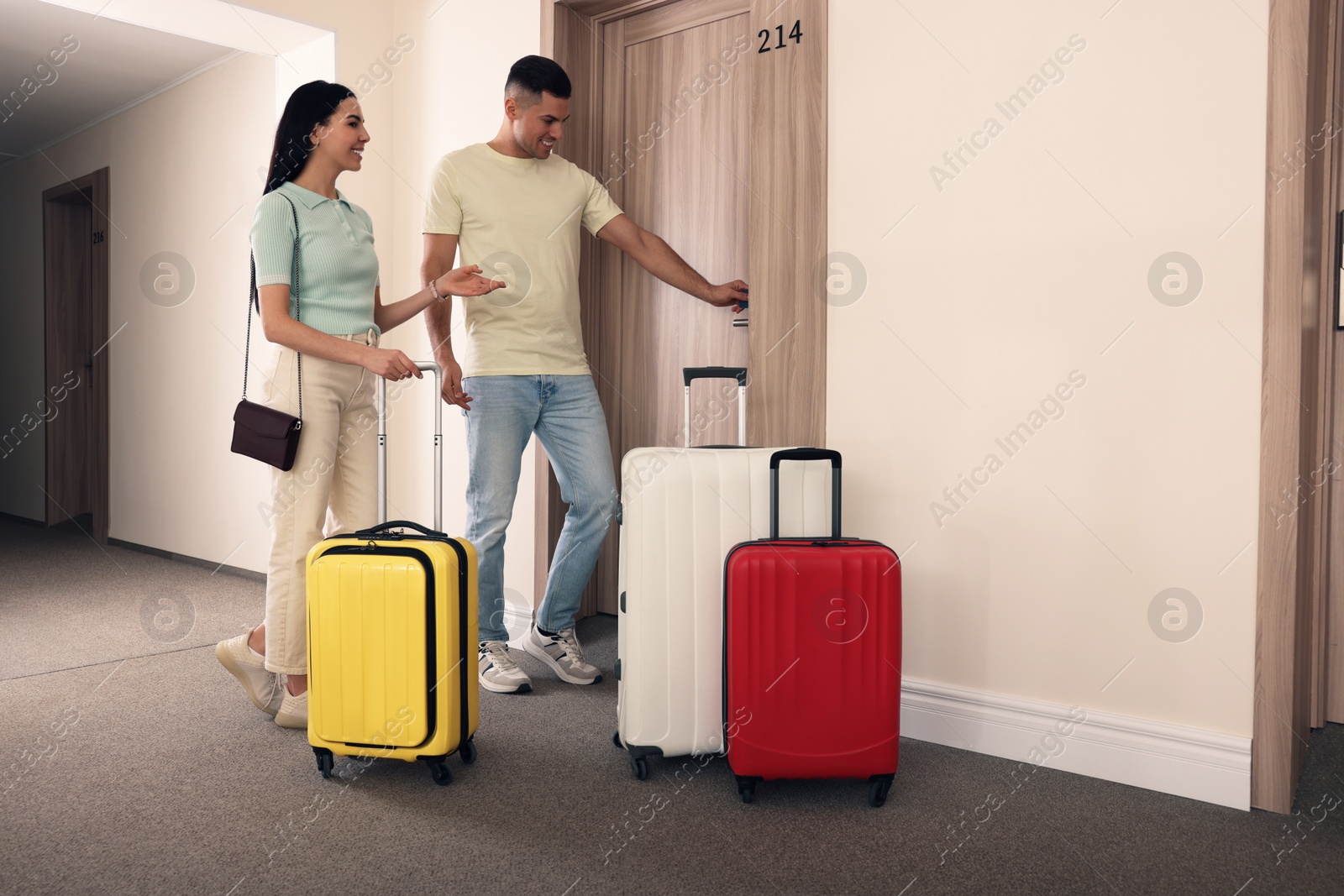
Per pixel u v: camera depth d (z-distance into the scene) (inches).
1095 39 75.2
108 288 195.9
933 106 83.2
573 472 100.7
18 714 88.0
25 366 226.7
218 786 71.8
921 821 67.2
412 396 132.5
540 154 97.0
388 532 79.2
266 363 82.6
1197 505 71.8
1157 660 73.8
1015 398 79.7
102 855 60.3
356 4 130.9
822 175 89.6
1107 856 61.6
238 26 126.1
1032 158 78.4
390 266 135.3
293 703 84.0
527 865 59.8
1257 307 69.0
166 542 179.2
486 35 121.8
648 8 111.9
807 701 69.3
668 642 74.9
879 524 87.3
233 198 159.6
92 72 169.9
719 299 99.6
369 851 61.3
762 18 93.1
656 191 113.6
